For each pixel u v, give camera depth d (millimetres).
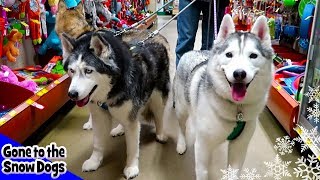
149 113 2928
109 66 1977
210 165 2510
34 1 3439
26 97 2834
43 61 4137
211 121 1852
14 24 3254
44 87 3016
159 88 2701
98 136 2461
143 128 3123
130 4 8539
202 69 2137
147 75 2434
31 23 3469
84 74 1924
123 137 2977
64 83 3266
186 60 2533
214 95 1814
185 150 2715
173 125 3178
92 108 2330
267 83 1782
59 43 3840
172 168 2510
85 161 2529
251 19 4895
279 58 4262
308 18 3715
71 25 3344
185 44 3461
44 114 2840
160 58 2666
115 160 2617
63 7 3344
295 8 4461
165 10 13406
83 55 1910
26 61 3963
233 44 1726
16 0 3248
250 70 1651
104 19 4531
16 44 3434
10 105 2902
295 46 4566
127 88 2154
